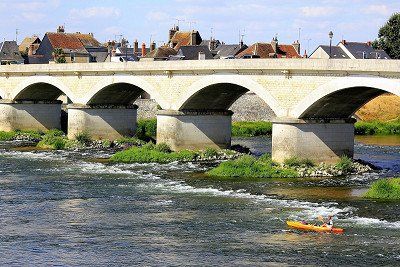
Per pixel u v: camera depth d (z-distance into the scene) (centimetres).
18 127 9781
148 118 11144
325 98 6000
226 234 4181
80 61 13612
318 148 6328
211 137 7675
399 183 5369
